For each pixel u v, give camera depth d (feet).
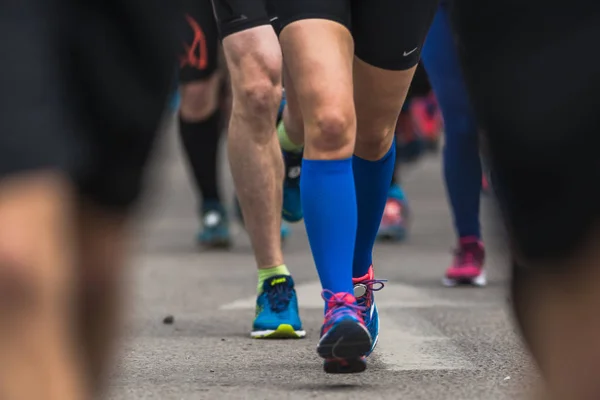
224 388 26.45
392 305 42.01
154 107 15.81
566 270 15.69
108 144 15.49
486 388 26.35
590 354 15.53
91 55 15.01
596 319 15.52
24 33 14.19
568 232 15.56
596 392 15.58
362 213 29.58
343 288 25.81
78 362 14.99
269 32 33.17
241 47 33.12
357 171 29.30
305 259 59.41
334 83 25.31
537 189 15.75
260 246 34.83
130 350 32.45
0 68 14.01
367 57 26.94
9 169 13.76
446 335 34.91
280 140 39.32
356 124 28.17
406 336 34.73
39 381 13.62
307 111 25.58
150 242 69.46
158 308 41.98
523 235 15.93
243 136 34.01
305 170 26.00
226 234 64.95
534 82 15.57
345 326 25.11
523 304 16.28
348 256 26.03
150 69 15.57
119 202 15.83
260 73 33.06
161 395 25.64
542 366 16.10
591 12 15.42
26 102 13.94
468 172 47.65
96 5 14.99
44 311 13.66
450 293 45.78
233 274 53.31
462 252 48.57
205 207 64.90
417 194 113.29
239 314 40.42
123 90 15.29
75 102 14.89
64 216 14.06
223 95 61.16
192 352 32.04
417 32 26.71
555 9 15.46
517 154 15.76
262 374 28.40
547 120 15.44
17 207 13.61
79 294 15.76
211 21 56.39
